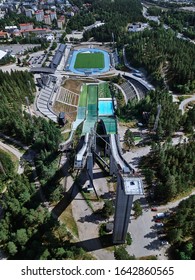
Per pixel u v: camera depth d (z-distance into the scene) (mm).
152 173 130625
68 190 132125
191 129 169625
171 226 113188
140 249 105125
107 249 104812
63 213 120375
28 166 144750
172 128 163750
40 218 108812
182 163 138375
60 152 157750
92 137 141000
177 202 124250
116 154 113562
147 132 174250
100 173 142750
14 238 101812
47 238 103812
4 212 119438
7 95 196500
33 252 96500
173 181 119625
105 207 115500
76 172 143000
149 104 185875
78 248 97500
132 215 118188
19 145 160875
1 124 170000
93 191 131500
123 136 170625
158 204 123375
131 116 191000
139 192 80250
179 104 199000
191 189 130750
